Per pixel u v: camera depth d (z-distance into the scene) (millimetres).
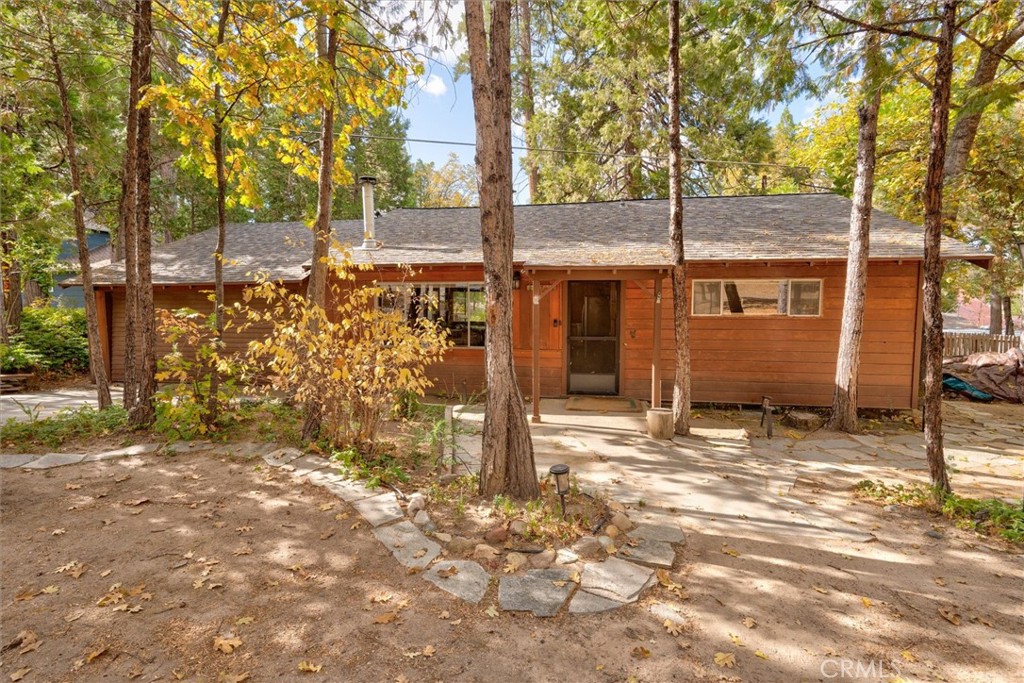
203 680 2410
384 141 25047
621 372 9891
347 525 3984
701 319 9516
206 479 4832
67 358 12758
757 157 17844
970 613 3088
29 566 3316
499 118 4387
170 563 3396
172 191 20156
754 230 9734
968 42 7684
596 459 6203
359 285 10141
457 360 10266
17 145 10875
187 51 7324
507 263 4469
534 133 17953
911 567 3635
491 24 4387
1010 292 15414
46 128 11312
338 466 5184
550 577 3338
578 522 4078
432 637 2779
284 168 21906
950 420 8656
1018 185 12164
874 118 7336
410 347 5402
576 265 7938
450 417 7941
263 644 2678
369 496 4465
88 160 11070
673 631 2863
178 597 3043
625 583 3297
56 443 5816
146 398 6406
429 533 3861
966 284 18141
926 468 5938
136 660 2527
